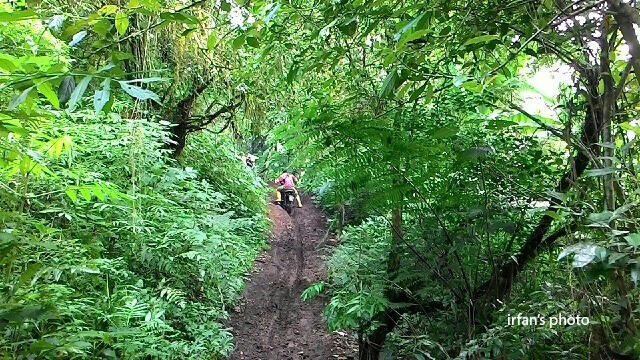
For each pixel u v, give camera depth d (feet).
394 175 7.17
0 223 4.84
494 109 8.16
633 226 4.06
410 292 8.54
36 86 3.10
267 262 21.61
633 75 5.19
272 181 38.09
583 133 5.69
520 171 7.08
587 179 5.15
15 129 3.50
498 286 7.08
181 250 12.26
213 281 13.73
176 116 18.13
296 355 13.35
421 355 6.82
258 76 15.08
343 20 6.07
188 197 14.85
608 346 4.53
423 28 5.65
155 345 8.96
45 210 7.57
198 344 10.78
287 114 10.34
